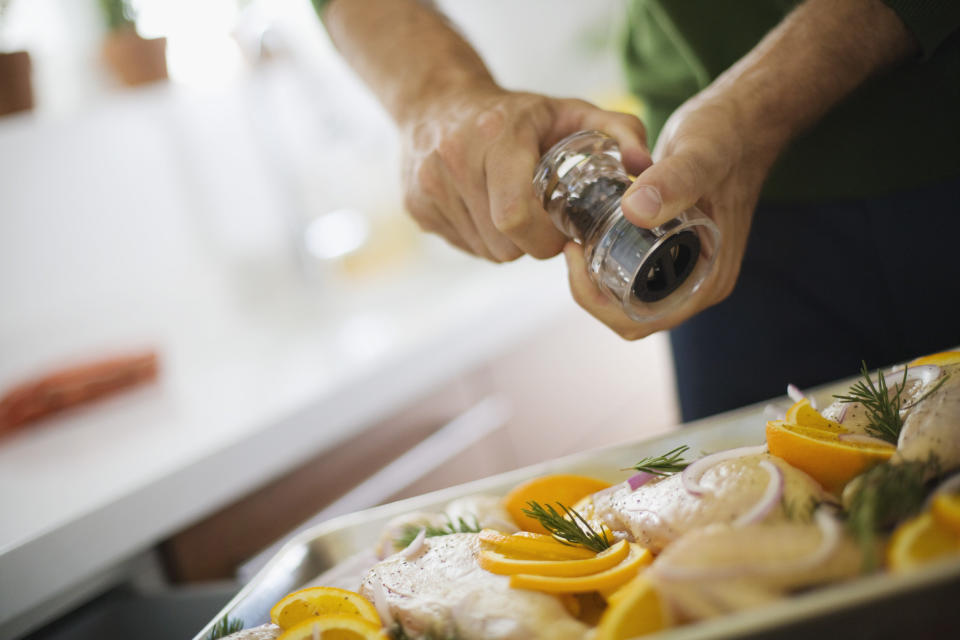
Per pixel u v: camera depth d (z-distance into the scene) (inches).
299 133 92.0
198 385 67.5
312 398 56.7
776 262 44.6
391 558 29.3
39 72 72.9
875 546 23.3
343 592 28.4
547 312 81.2
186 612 42.8
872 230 41.8
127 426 59.2
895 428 28.5
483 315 72.7
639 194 30.7
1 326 69.3
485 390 72.8
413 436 65.0
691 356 48.0
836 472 26.9
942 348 41.9
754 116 34.7
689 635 22.1
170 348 80.0
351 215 94.3
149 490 47.4
